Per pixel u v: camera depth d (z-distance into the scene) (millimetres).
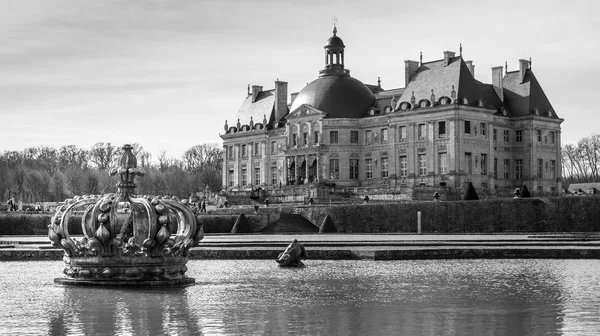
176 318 30656
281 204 148000
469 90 155375
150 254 40938
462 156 151250
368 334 27406
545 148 165250
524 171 163250
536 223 104500
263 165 190625
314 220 121938
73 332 27859
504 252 60094
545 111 165375
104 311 32375
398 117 160625
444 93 155250
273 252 59719
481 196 148500
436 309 32906
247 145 195500
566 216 102625
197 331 28000
